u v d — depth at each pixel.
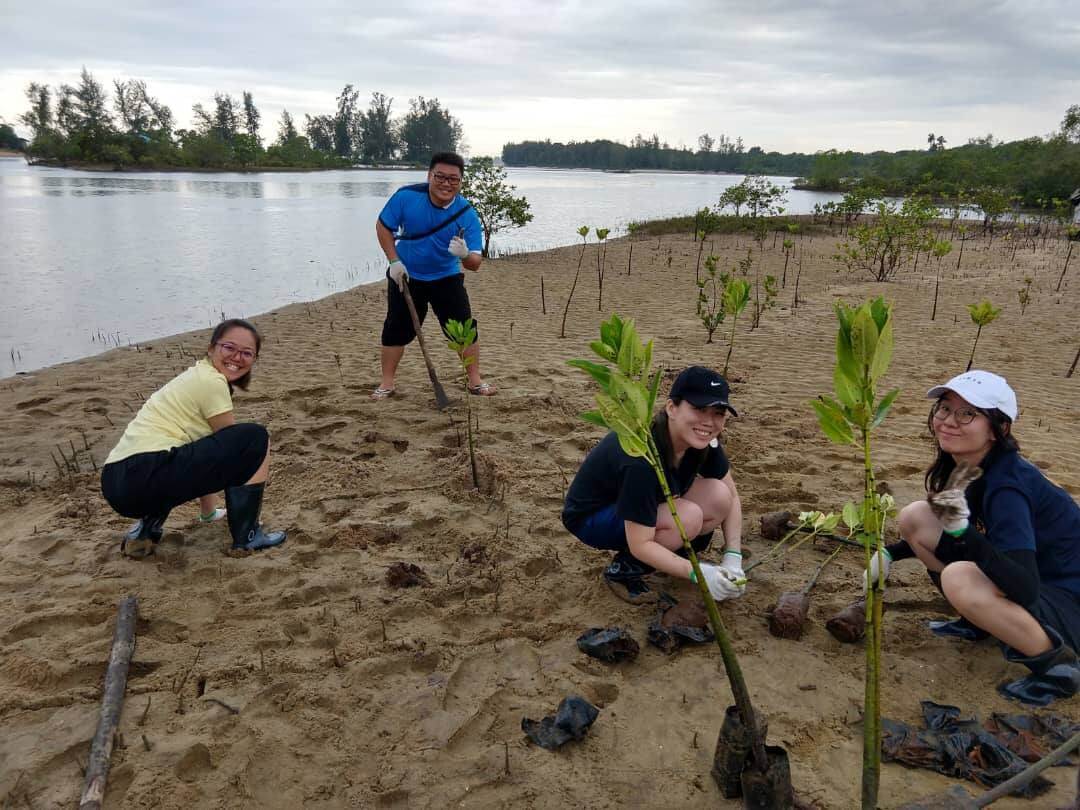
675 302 11.59
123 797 2.38
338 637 3.22
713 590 3.16
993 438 2.77
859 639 3.21
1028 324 9.77
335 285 13.30
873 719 1.83
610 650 3.08
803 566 3.86
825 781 2.45
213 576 3.69
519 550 3.95
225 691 2.88
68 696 2.84
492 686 2.95
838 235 22.86
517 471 4.94
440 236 5.97
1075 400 6.60
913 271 15.05
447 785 2.45
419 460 5.11
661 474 1.90
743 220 24.36
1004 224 26.42
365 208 30.52
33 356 8.28
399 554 3.94
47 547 3.92
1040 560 2.88
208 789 2.43
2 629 3.23
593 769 2.52
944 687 2.93
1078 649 2.81
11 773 2.48
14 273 13.30
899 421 6.03
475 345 6.35
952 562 3.12
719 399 2.93
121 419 5.98
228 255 16.53
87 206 26.92
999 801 2.35
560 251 18.20
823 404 1.76
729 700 2.85
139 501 3.65
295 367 7.51
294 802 2.40
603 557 3.91
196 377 3.82
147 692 2.87
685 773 2.49
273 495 4.59
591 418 1.85
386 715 2.78
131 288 12.44
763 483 4.79
